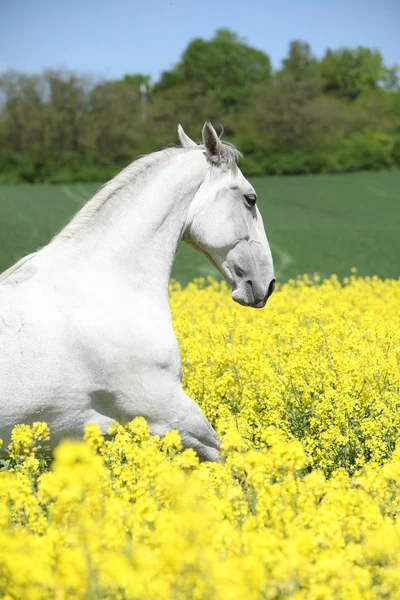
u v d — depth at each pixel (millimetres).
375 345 10109
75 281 6594
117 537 4062
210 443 6945
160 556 3814
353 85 150125
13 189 77125
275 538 3973
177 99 112062
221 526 4312
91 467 4031
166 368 6695
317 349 9984
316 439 7934
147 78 149250
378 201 72938
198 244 7457
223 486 5387
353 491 4953
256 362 9102
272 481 5535
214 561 3578
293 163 97812
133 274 6898
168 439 5262
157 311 6875
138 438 5910
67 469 3924
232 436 5223
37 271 6566
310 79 118875
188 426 6777
